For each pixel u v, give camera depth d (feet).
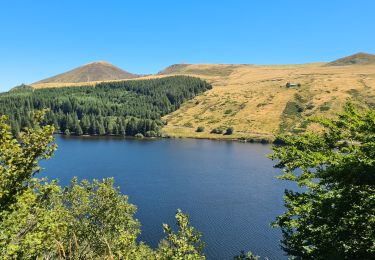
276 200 328.90
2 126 45.65
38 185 51.16
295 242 62.08
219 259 204.13
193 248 77.87
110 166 482.28
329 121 69.87
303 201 62.90
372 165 46.91
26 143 46.98
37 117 48.73
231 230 251.80
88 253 84.94
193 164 506.48
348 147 59.82
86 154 578.66
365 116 57.82
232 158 557.33
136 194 345.72
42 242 49.52
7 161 45.16
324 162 62.95
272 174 442.50
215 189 367.66
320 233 55.06
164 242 165.78
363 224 49.98
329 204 51.70
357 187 49.70
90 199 100.12
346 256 50.11
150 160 533.96
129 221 104.73
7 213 44.78
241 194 349.00
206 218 277.64
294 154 72.08
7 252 42.32
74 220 91.45
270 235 242.99
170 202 319.88
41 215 50.88
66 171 442.50
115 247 86.02
